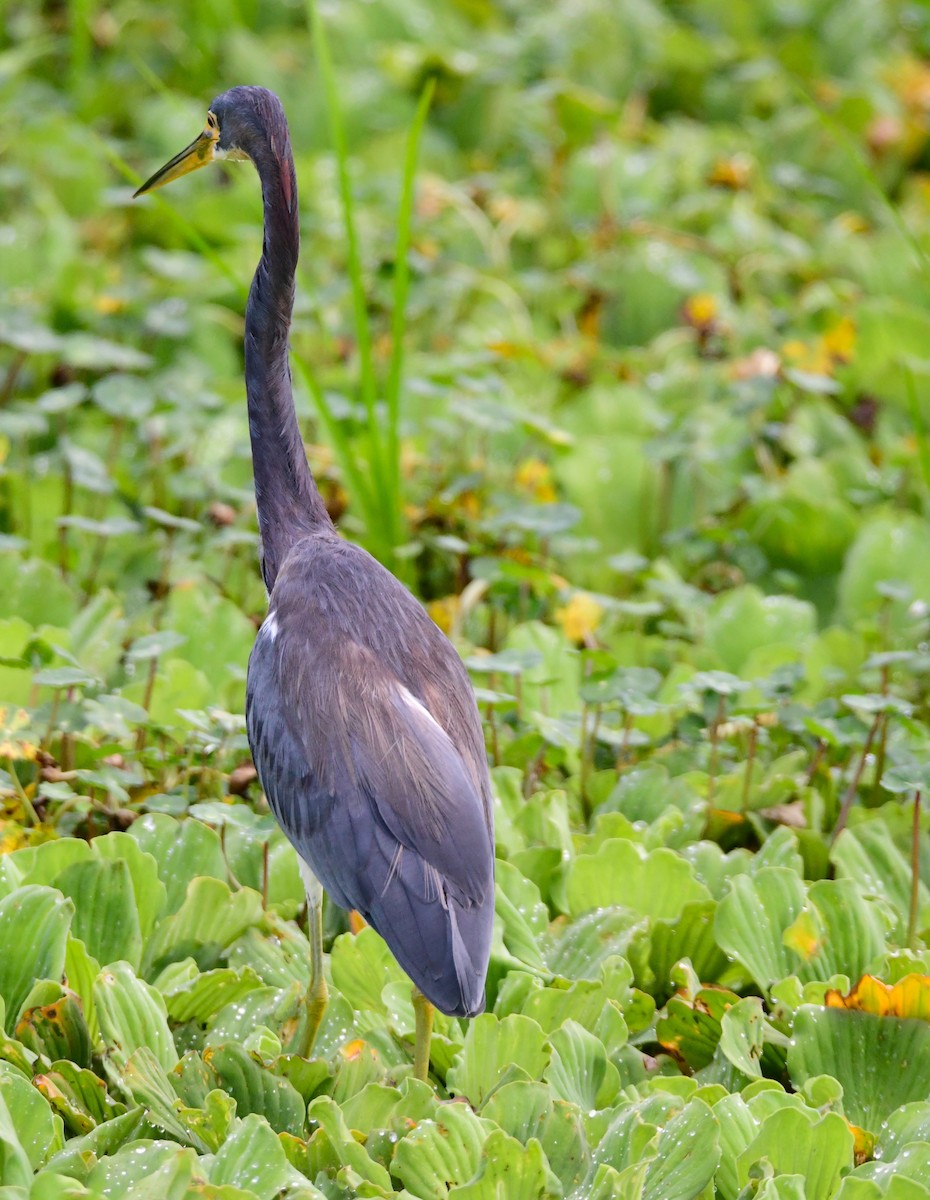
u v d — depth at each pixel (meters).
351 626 7.34
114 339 14.52
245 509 12.42
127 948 7.71
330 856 6.84
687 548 12.38
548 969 8.01
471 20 22.61
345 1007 7.64
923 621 12.00
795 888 8.31
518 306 15.65
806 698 11.01
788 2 23.16
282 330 8.59
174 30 20.95
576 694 10.84
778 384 13.66
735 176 18.11
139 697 9.66
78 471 11.42
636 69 21.44
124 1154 6.05
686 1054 7.66
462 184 18.06
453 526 12.30
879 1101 7.23
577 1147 6.46
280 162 8.45
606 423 14.20
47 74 20.88
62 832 8.88
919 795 8.51
